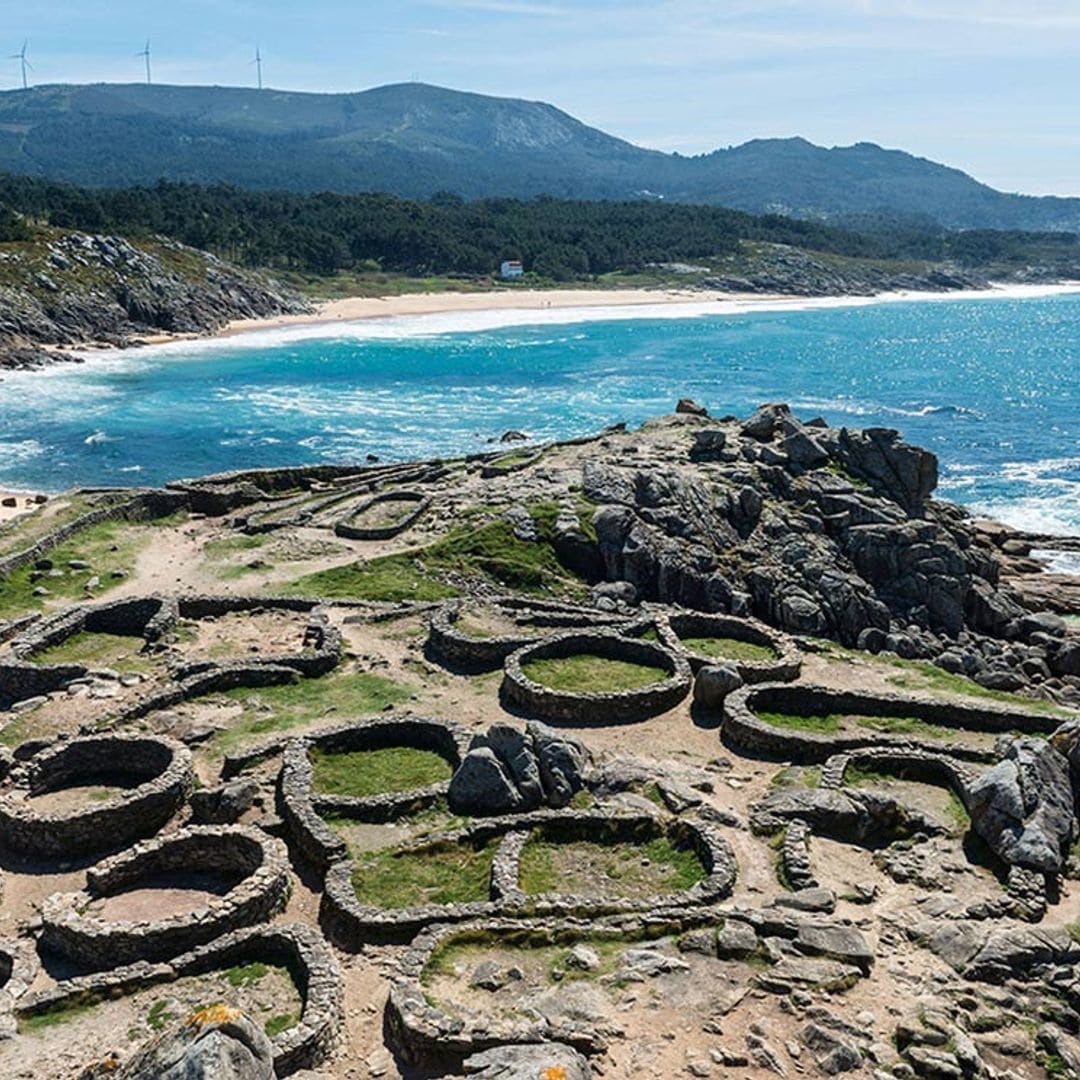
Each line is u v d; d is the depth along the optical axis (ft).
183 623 139.95
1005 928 75.00
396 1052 65.10
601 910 76.84
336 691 119.03
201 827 88.07
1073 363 520.42
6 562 156.25
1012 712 110.32
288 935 74.33
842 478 197.47
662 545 172.65
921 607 175.94
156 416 340.59
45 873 88.53
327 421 333.62
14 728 110.32
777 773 100.37
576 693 112.37
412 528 182.09
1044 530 238.48
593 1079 59.52
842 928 73.87
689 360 495.00
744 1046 63.26
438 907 77.56
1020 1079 62.18
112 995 70.74
